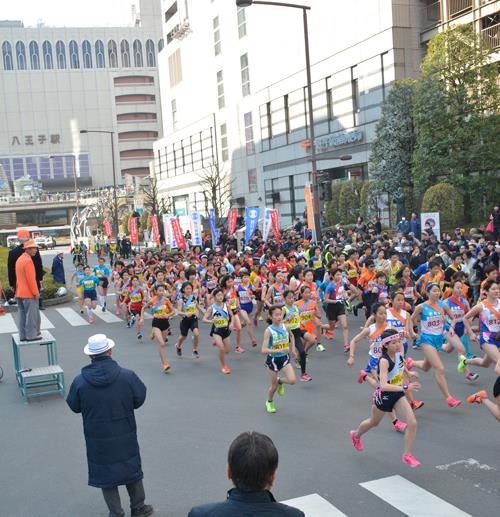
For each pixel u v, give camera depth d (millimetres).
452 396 9750
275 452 3236
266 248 25328
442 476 6785
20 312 11422
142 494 6102
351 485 6668
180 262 21859
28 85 106500
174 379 11875
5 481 7305
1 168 100312
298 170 46062
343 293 13750
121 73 108312
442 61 28250
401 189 31359
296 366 12469
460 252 16391
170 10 75562
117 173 109312
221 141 60906
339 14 39312
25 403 10648
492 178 28438
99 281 21938
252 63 52031
